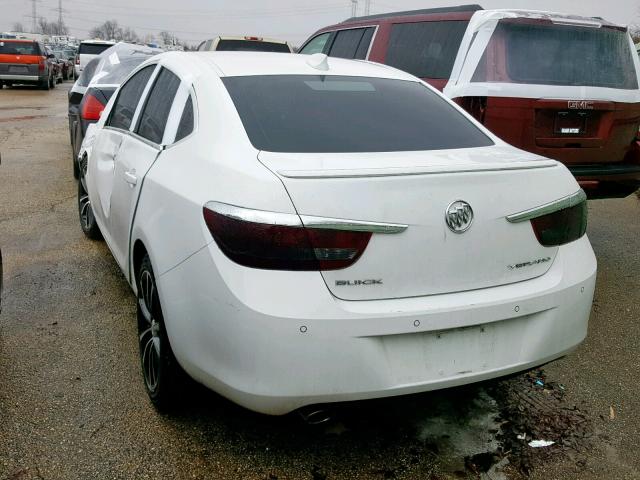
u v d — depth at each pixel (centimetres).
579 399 332
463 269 246
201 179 262
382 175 238
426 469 271
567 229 274
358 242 230
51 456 272
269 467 270
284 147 271
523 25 517
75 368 345
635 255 589
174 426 295
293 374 227
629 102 518
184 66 347
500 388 339
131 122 398
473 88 497
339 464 273
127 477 261
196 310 246
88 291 453
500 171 258
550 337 266
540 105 488
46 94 2328
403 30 632
